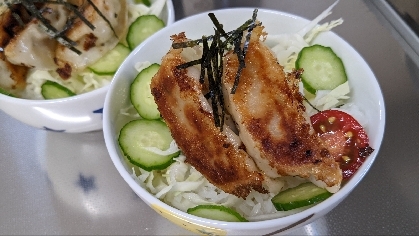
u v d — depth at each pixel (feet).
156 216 0.57
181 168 0.51
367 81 0.50
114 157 0.47
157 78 0.48
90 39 0.64
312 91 0.54
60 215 0.58
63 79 0.67
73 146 0.65
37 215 0.58
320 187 0.44
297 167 0.42
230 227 0.41
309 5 0.80
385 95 0.67
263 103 0.43
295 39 0.57
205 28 0.59
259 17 0.58
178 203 0.50
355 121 0.48
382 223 0.54
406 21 0.75
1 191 0.61
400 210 0.55
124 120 0.57
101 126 0.64
